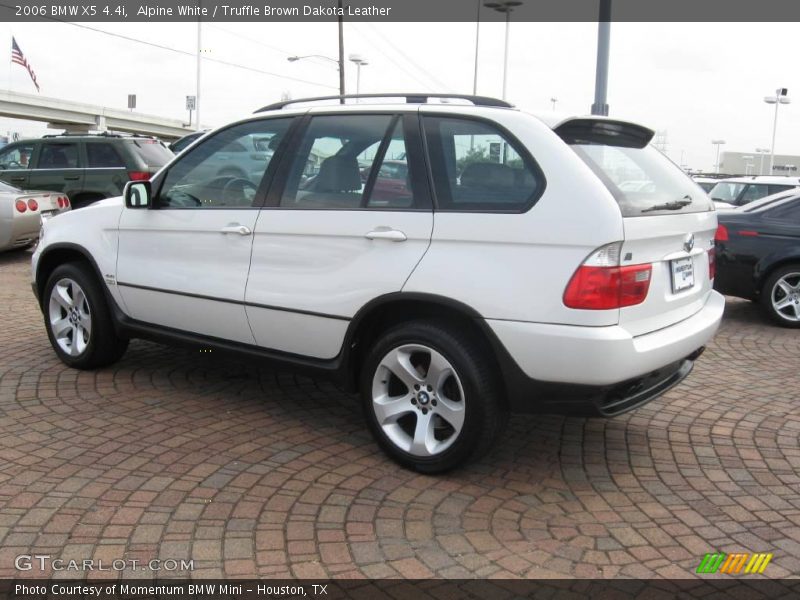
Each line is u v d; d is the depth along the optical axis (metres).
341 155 4.19
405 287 3.79
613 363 3.43
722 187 14.27
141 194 4.86
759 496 3.79
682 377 4.15
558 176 3.53
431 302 3.73
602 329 3.42
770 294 7.80
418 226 3.78
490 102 4.00
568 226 3.43
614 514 3.57
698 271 4.21
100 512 3.45
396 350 3.91
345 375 4.15
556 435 4.56
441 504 3.62
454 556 3.17
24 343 6.31
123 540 3.22
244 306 4.44
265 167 4.48
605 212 3.39
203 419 4.68
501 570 3.07
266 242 4.34
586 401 3.54
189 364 5.83
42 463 3.95
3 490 3.63
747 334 7.50
